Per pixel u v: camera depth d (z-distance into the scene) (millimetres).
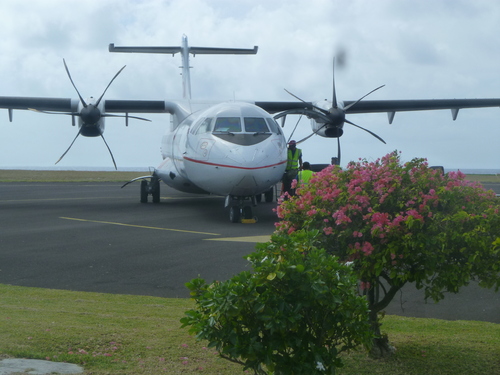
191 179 16203
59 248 11195
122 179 42031
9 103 20609
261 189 14664
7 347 4508
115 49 25688
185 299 7246
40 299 7008
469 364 4797
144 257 10219
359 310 3682
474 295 7559
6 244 11664
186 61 26031
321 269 3600
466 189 4926
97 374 4078
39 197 24188
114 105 20453
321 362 3596
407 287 8016
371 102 23000
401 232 4691
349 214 4855
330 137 20453
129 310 6438
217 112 15570
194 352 4734
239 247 11211
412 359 4906
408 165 5066
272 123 15594
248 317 3607
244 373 4316
